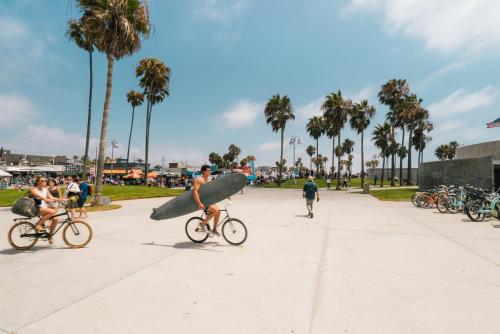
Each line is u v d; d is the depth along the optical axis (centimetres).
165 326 285
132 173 4588
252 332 275
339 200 1892
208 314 311
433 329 283
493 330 282
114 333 271
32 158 9306
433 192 1404
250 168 4950
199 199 598
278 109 4644
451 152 8975
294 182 5600
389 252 573
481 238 702
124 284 395
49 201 562
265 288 386
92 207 1307
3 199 1596
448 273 449
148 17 1380
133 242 641
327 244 638
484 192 1059
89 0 1314
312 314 313
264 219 1009
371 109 4897
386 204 1590
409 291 379
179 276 429
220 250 580
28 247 567
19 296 353
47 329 277
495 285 401
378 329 282
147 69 3672
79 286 386
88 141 2823
